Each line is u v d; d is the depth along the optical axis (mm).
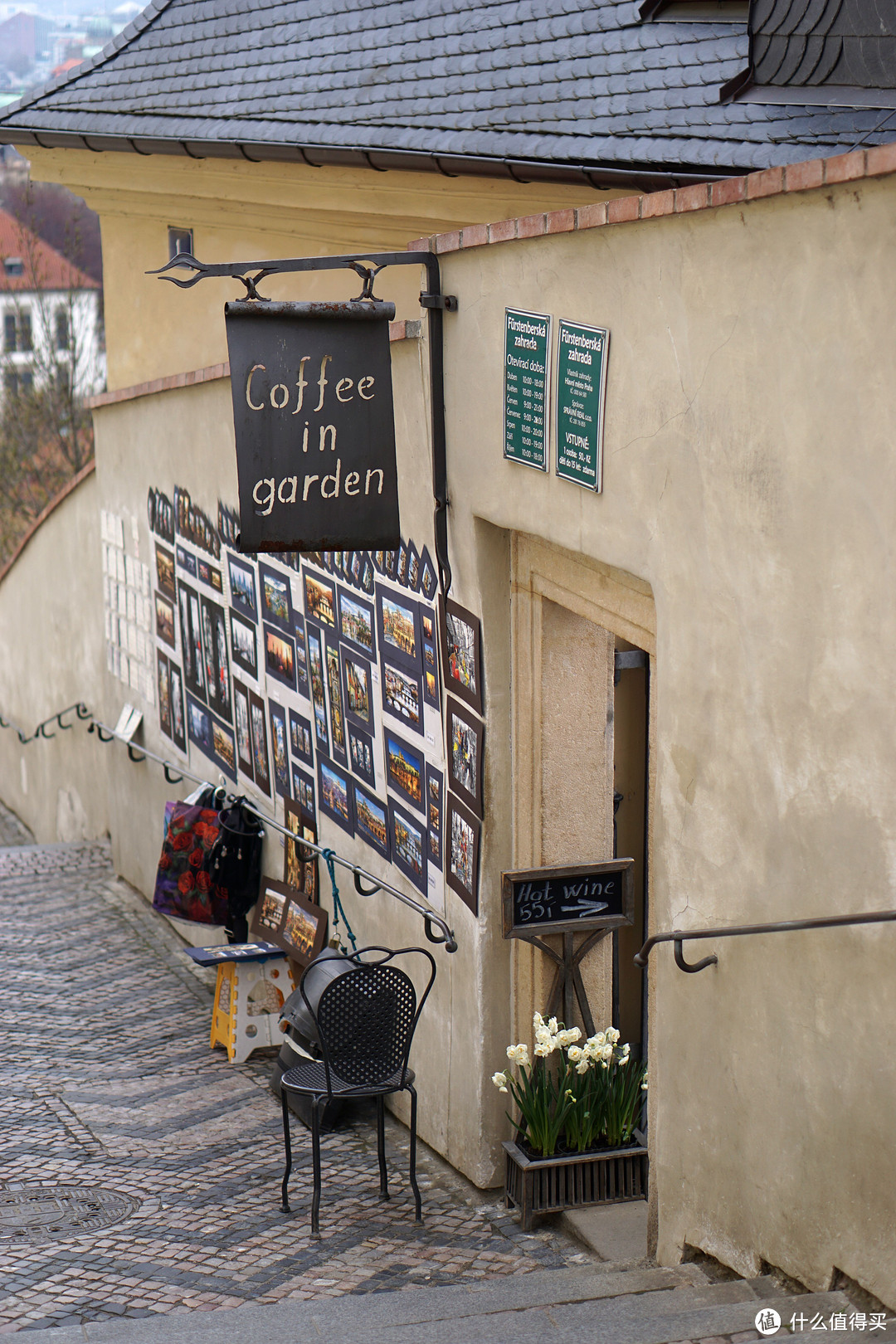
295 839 8344
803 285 4266
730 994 4883
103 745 14172
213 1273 5945
